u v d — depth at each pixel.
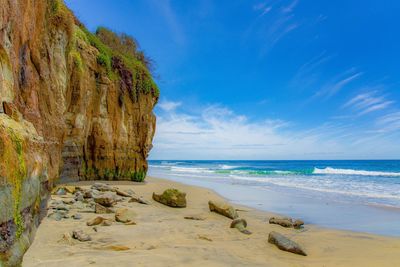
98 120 14.55
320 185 20.42
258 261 4.54
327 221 8.83
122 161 15.85
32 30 5.19
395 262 4.94
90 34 15.01
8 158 2.33
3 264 2.14
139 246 4.83
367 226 8.18
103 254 4.14
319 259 5.08
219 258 4.39
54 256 3.92
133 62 17.81
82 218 6.58
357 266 4.68
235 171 41.53
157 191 12.62
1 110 2.99
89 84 13.48
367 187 19.16
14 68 3.83
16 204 2.46
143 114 17.42
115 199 9.01
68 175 12.68
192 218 7.87
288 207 11.23
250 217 9.04
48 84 7.39
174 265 3.85
